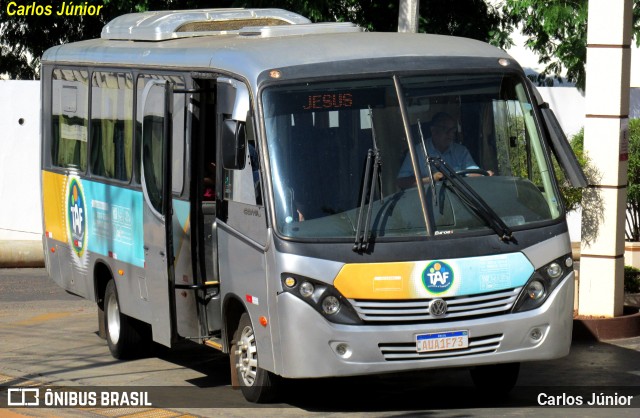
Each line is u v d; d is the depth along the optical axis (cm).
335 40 1391
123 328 1700
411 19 2242
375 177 1270
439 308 1249
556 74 3209
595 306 1777
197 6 2988
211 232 1467
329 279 1235
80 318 2094
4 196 2959
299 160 1280
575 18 2861
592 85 1750
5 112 2948
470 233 1272
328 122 1294
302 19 1769
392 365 1241
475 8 3152
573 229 2819
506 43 3164
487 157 1330
